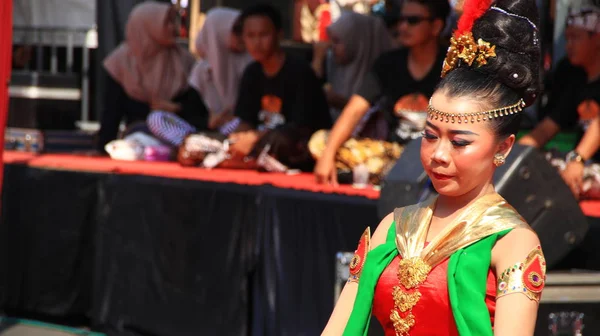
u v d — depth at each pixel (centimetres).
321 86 1036
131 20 1193
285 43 1253
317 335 732
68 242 973
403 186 603
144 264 891
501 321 302
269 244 771
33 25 1416
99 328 937
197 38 1216
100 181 946
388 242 338
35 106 1167
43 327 994
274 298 764
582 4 1073
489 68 318
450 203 332
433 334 315
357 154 816
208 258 827
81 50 1424
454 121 312
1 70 757
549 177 568
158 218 879
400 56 887
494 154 319
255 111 1041
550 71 1088
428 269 318
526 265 306
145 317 889
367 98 854
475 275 310
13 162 1027
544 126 897
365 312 331
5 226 1027
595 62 882
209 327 822
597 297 536
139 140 1098
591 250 612
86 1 1402
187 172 911
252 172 944
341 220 714
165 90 1205
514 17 329
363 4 1288
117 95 1184
